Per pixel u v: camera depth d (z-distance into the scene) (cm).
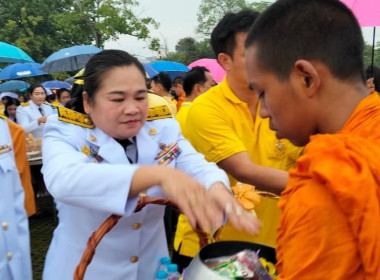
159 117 162
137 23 1795
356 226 77
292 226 83
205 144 190
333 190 77
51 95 903
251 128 194
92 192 119
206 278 106
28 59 664
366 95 93
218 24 189
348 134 86
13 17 2750
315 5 91
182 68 1148
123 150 145
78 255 148
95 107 141
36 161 498
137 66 140
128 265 150
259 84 97
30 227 523
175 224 471
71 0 2859
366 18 282
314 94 90
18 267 224
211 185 133
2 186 219
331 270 79
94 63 139
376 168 79
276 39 91
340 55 88
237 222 113
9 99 675
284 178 167
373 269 76
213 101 191
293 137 97
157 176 111
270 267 126
